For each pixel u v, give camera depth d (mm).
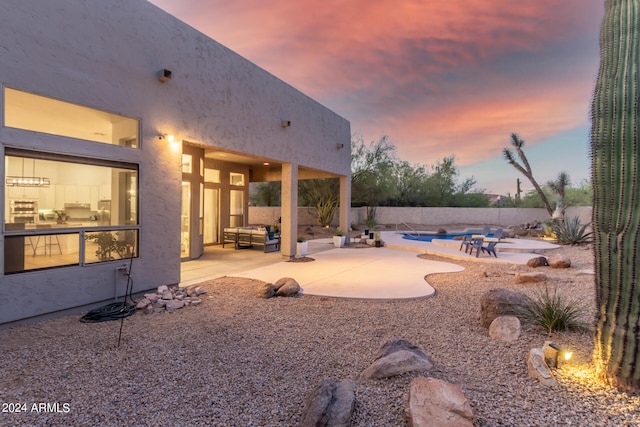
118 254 5160
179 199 6121
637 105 2289
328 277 7164
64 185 4477
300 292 5852
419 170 25234
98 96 4738
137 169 5402
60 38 4289
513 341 3514
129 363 3084
